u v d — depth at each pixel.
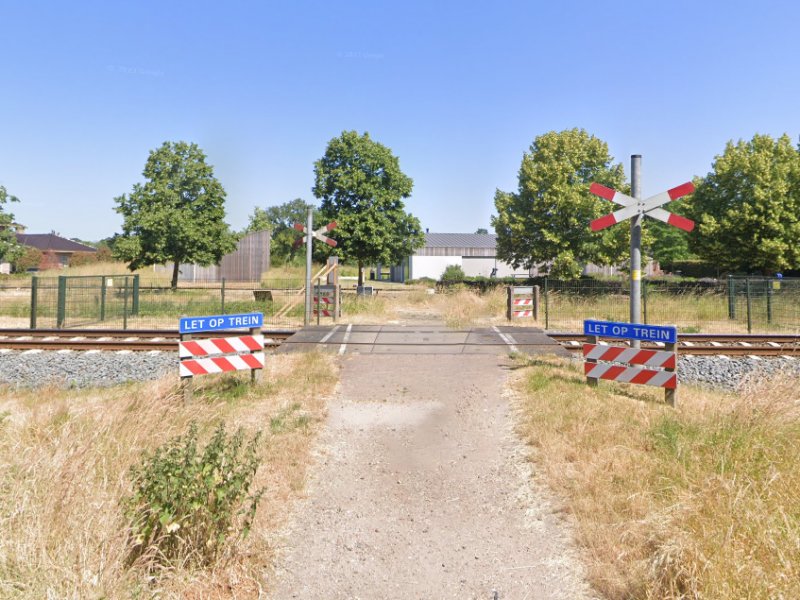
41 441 5.65
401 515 5.56
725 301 20.62
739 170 30.67
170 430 6.82
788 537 4.09
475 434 7.77
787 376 8.67
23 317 20.91
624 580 4.26
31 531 3.86
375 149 29.72
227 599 4.14
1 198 31.72
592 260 30.58
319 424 8.07
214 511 4.53
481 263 61.00
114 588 3.69
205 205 32.66
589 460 6.31
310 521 5.40
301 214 106.06
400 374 11.09
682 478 5.41
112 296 24.72
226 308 22.02
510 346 13.92
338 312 19.75
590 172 30.95
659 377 8.57
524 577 4.48
